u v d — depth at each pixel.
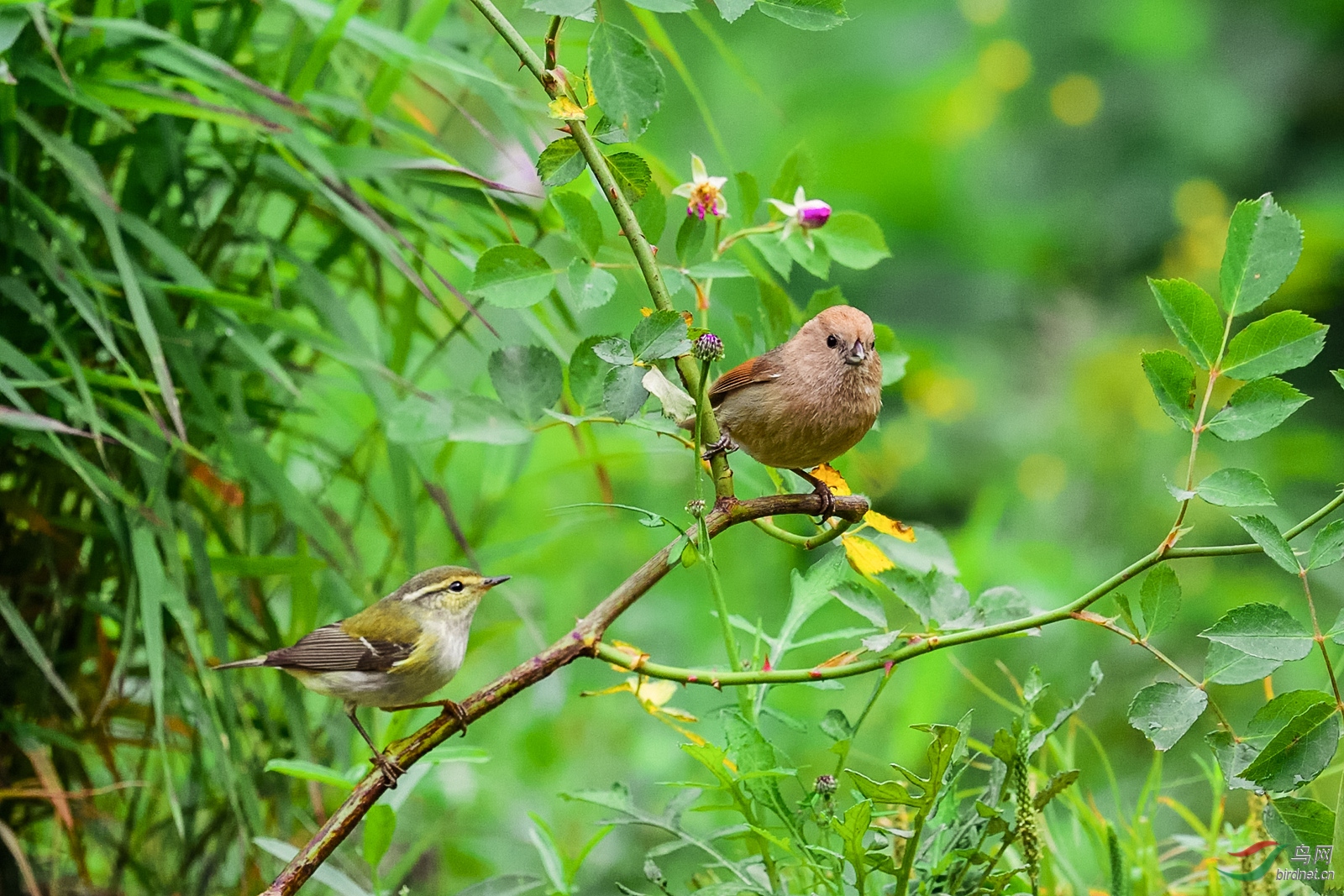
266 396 8.95
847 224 6.68
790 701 11.57
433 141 8.51
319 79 8.82
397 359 8.36
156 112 7.52
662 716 5.59
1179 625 12.17
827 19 4.81
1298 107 15.25
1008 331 15.67
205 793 8.59
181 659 7.83
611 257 8.24
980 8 16.72
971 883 5.27
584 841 10.18
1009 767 4.99
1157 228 15.29
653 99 4.88
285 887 4.82
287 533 8.73
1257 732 4.67
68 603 7.84
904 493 14.76
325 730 8.57
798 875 5.92
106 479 7.18
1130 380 14.48
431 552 10.85
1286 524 12.87
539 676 5.09
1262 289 4.76
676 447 8.89
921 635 5.27
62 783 8.16
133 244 7.98
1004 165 16.14
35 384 6.63
